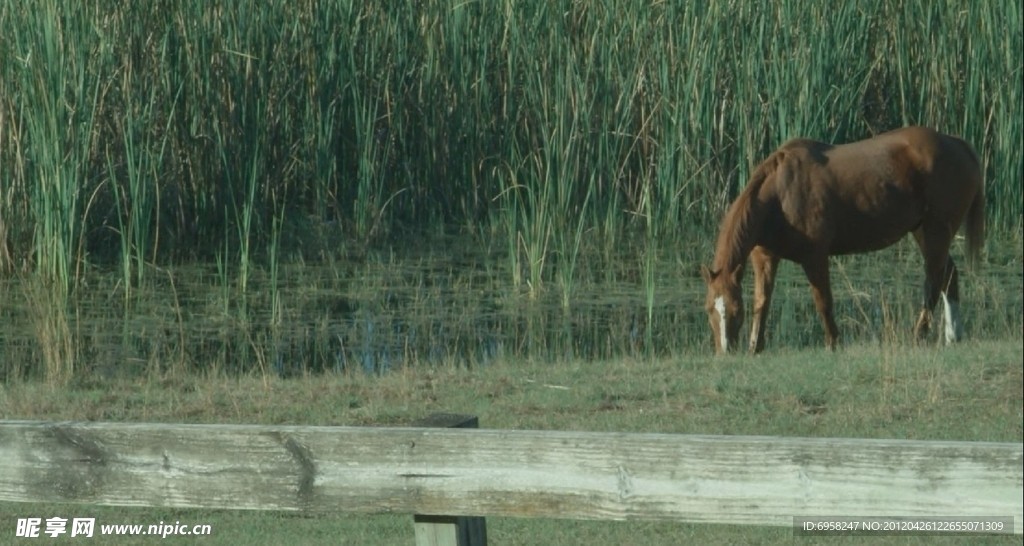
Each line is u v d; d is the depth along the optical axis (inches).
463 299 1732.3
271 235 2031.3
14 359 1414.9
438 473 426.3
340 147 2224.4
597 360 1348.4
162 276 1870.1
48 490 464.8
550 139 2098.9
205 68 2033.7
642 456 407.8
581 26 2209.6
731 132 2183.8
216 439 447.5
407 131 2235.5
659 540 764.0
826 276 1408.7
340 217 2122.3
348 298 1750.7
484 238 2097.7
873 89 2357.3
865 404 1068.5
